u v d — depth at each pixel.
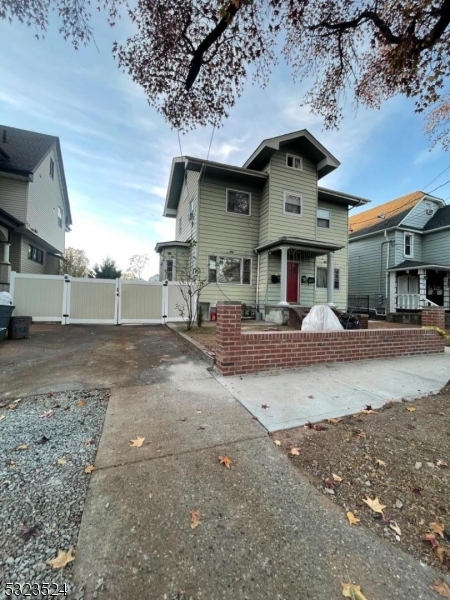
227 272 12.06
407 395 3.48
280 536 1.45
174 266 12.85
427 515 1.61
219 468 2.00
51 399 3.16
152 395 3.31
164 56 4.38
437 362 5.14
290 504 1.67
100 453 2.15
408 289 16.33
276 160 12.09
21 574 1.23
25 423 2.61
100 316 9.36
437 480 1.91
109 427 2.55
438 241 15.98
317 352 4.74
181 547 1.37
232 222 12.14
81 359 4.87
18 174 11.33
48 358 4.90
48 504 1.63
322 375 4.21
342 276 14.20
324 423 2.71
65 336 7.04
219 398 3.25
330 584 1.21
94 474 1.90
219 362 4.20
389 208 19.31
